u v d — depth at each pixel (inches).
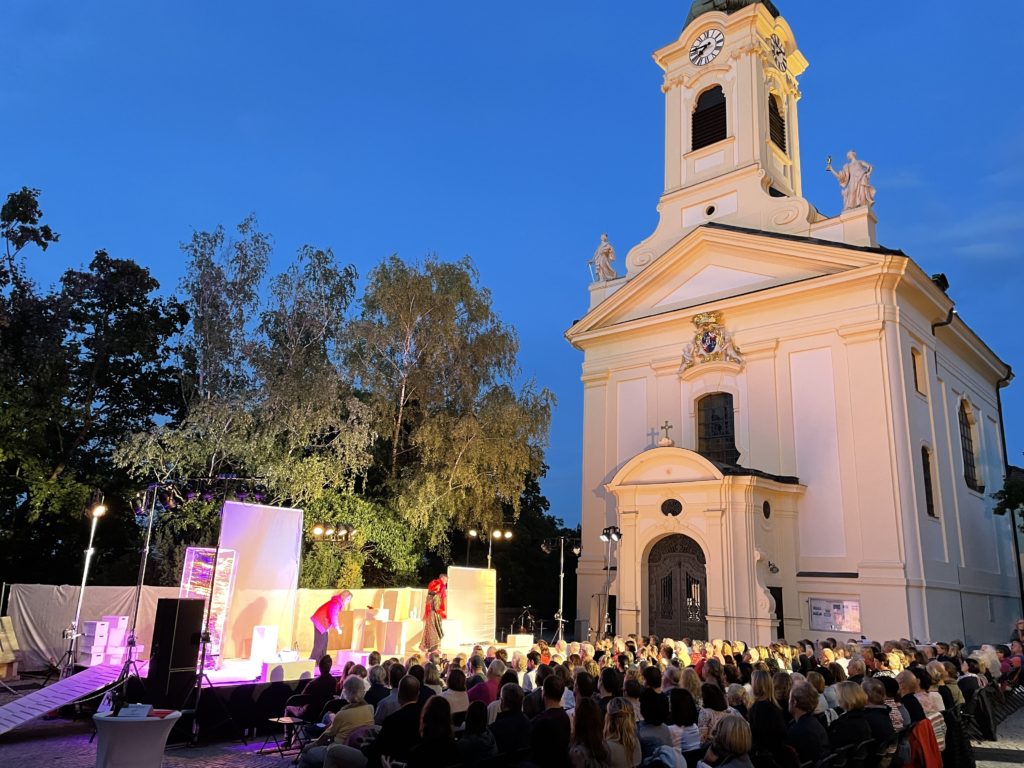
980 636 885.2
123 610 692.7
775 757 239.8
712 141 1103.0
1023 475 1267.2
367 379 994.1
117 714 317.7
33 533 981.2
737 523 804.0
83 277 1021.2
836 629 793.6
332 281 990.4
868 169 908.6
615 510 1006.4
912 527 779.4
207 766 398.3
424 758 225.0
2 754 403.5
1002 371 1211.2
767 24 1119.6
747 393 919.0
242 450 836.0
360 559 917.8
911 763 278.1
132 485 994.1
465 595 855.1
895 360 820.6
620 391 1051.3
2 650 649.0
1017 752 475.5
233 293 929.5
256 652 601.9
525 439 1024.9
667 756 222.4
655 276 1038.4
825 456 844.0
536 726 212.5
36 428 907.4
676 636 841.5
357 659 680.4
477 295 1088.2
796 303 898.1
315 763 301.0
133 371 1080.8
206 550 616.7
